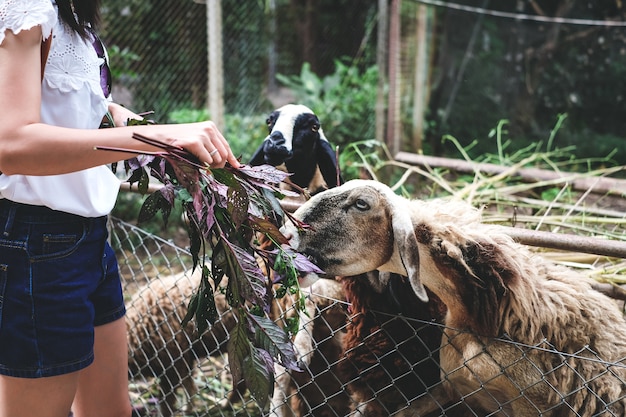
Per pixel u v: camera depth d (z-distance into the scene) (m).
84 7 1.79
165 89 7.68
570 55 9.56
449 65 9.55
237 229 1.75
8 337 1.73
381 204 2.15
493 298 2.16
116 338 2.02
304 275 2.05
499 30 9.64
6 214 1.71
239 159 1.90
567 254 3.24
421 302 2.42
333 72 10.04
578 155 9.31
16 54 1.50
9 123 1.48
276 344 1.74
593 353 2.03
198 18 7.68
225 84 8.38
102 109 1.81
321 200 2.20
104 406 2.08
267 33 9.09
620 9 9.41
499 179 4.72
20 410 1.79
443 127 9.52
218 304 3.58
